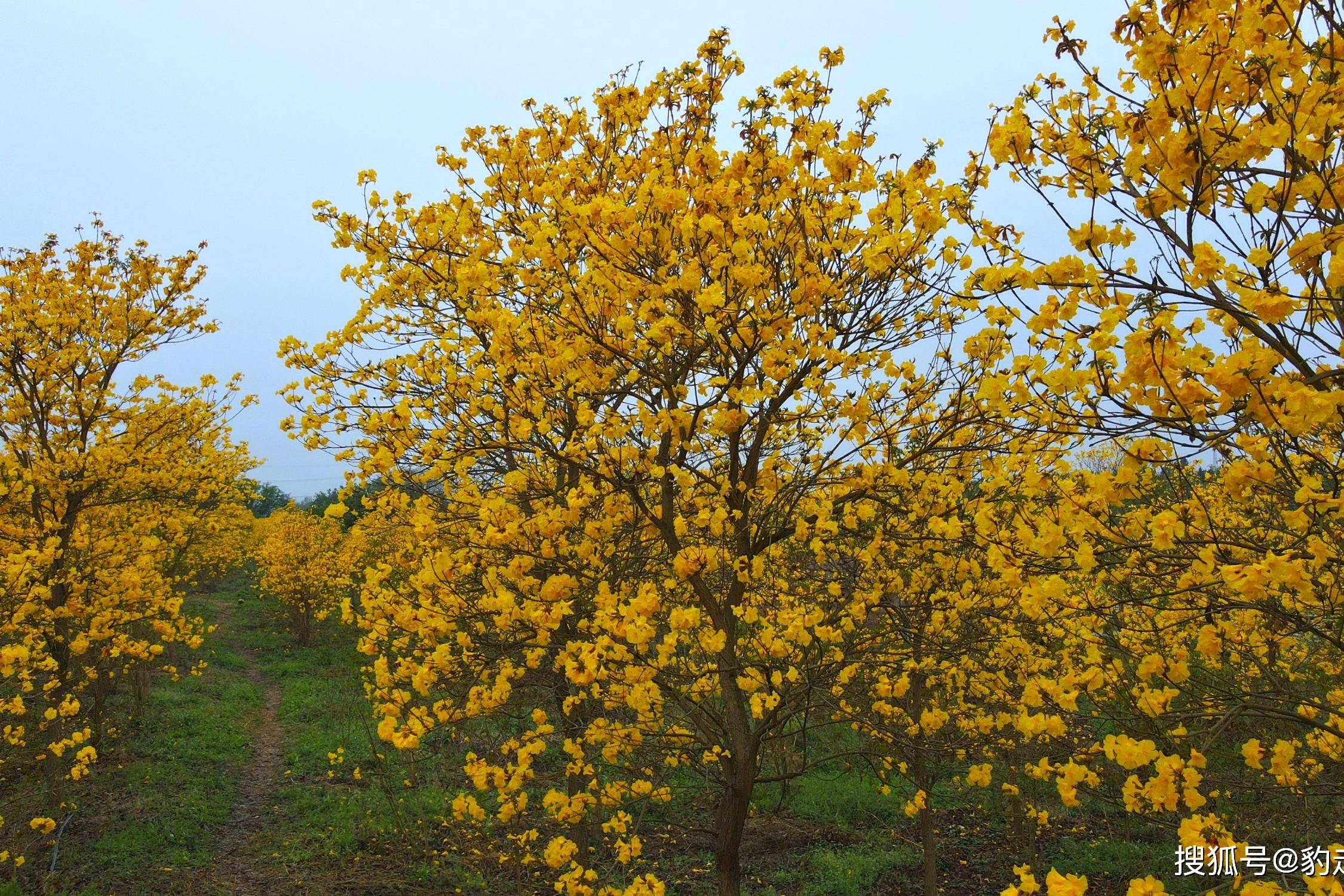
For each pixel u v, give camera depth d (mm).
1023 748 5316
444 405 3953
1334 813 3283
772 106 3189
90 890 5961
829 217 3340
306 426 4383
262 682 14234
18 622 5773
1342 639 2529
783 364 3354
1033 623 3830
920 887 6531
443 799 7203
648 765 3869
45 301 7988
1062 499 2434
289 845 7102
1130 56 2215
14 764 7906
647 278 3436
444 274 4137
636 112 4082
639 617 2838
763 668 3305
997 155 2232
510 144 4641
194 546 13547
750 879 6672
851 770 4285
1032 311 2008
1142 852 6426
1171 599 2861
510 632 3703
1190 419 1767
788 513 3918
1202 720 2787
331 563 17859
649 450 3801
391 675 3361
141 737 9570
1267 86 1871
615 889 3104
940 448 3645
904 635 4121
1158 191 1967
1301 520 1854
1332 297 1801
